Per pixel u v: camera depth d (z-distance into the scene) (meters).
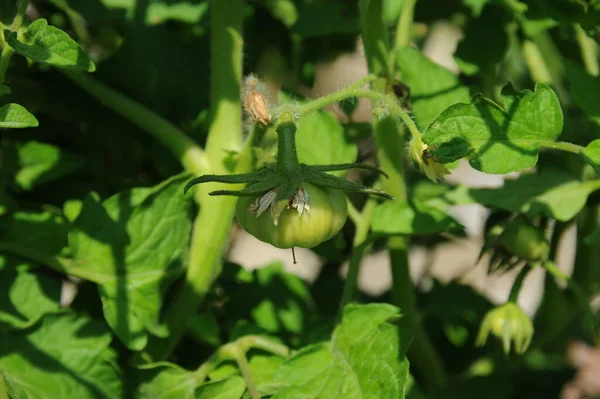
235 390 0.58
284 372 0.57
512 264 0.63
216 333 0.62
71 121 0.65
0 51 0.59
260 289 0.66
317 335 0.60
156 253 0.59
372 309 0.58
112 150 0.66
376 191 0.53
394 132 0.62
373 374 0.56
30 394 0.56
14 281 0.59
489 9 0.67
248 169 0.60
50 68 0.64
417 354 0.67
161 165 0.65
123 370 0.61
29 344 0.58
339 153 0.63
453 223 0.61
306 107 0.55
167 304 0.62
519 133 0.53
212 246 0.60
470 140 0.53
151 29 0.67
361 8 0.62
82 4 0.66
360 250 0.62
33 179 0.63
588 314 0.63
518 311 0.62
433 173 0.54
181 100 0.67
